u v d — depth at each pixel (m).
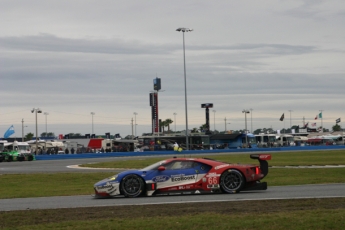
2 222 10.12
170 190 14.55
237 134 82.69
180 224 9.23
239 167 14.66
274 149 72.69
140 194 14.57
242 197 13.48
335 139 94.56
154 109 120.38
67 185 21.84
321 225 8.82
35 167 40.50
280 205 11.52
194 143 78.50
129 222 9.62
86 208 11.95
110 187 14.48
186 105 64.56
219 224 9.16
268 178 21.73
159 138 80.50
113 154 64.56
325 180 19.20
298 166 31.23
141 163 40.19
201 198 13.59
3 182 24.27
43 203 13.69
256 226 8.90
